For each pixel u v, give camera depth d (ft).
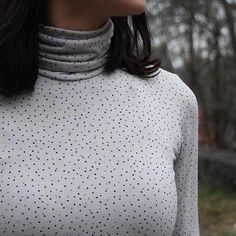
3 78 4.31
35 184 4.13
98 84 4.58
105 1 4.34
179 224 5.24
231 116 37.09
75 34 4.44
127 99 4.61
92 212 4.17
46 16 4.48
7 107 4.33
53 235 4.11
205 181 30.42
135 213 4.26
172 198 4.49
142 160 4.39
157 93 4.86
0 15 4.31
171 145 4.73
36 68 4.37
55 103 4.41
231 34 34.63
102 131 4.40
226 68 36.17
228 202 26.81
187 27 36.70
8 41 4.30
